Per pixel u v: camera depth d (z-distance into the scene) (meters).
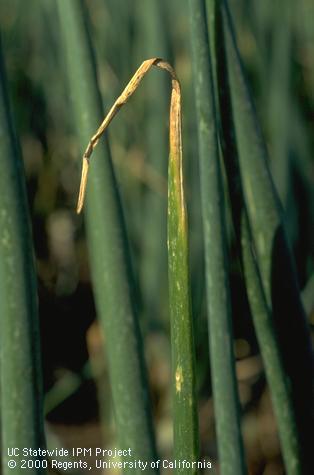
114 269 0.52
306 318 0.56
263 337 0.55
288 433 0.56
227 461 0.52
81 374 1.17
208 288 0.51
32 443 0.50
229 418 0.52
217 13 0.53
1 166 0.49
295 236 1.10
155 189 1.07
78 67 0.52
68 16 0.52
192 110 1.06
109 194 0.52
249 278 0.55
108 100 1.12
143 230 1.07
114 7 1.12
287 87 1.12
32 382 0.50
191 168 1.06
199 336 1.06
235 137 0.54
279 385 0.55
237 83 0.54
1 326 0.50
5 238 0.49
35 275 0.50
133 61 1.11
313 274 1.10
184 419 0.52
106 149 0.52
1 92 0.48
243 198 0.54
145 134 1.11
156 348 1.08
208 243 0.51
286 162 1.10
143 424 0.53
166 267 1.08
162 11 1.07
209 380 1.07
